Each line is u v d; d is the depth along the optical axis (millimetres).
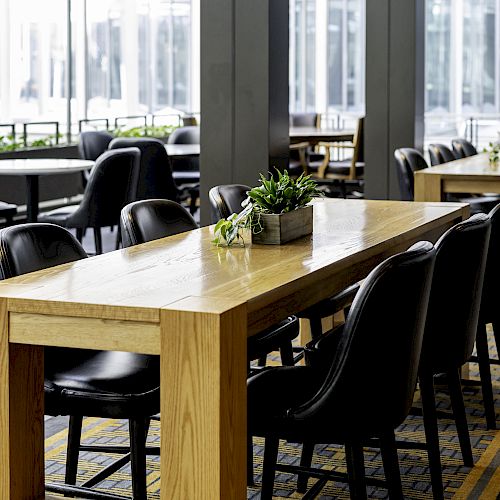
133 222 3721
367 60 8773
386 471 2924
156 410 2869
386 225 3896
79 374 2945
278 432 2740
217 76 5996
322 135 10961
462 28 15516
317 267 2967
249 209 3449
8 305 2607
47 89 14883
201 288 2684
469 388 4824
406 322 2680
